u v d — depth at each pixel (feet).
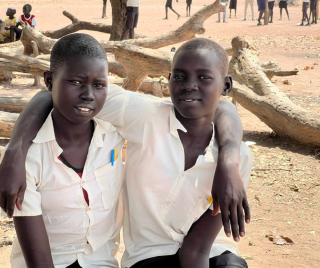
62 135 7.30
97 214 7.54
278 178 18.63
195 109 7.32
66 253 7.52
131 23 44.50
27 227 7.00
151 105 7.76
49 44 33.86
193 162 7.71
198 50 7.27
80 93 6.95
